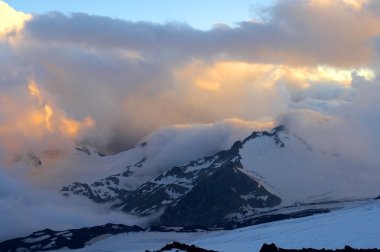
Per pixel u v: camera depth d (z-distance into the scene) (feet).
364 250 522.47
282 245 615.98
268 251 541.34
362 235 612.29
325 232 655.76
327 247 577.02
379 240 582.76
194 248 579.48
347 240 597.11
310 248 544.62
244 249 620.90
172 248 584.40
